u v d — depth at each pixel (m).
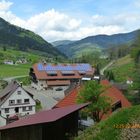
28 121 21.06
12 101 84.88
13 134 21.78
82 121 42.88
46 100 110.62
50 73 142.25
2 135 21.86
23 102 86.25
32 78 153.00
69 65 151.50
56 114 21.05
